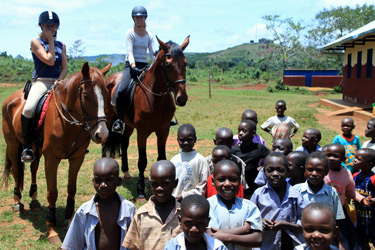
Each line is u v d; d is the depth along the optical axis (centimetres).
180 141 444
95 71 488
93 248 319
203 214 264
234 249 321
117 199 336
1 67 5125
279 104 721
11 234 519
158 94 637
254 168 504
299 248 286
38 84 552
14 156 602
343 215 378
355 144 591
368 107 1861
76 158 528
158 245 304
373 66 1920
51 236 499
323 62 5269
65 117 496
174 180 314
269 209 370
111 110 746
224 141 477
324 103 2467
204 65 10788
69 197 531
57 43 572
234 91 4212
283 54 5494
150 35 717
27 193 689
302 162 427
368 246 450
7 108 595
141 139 657
